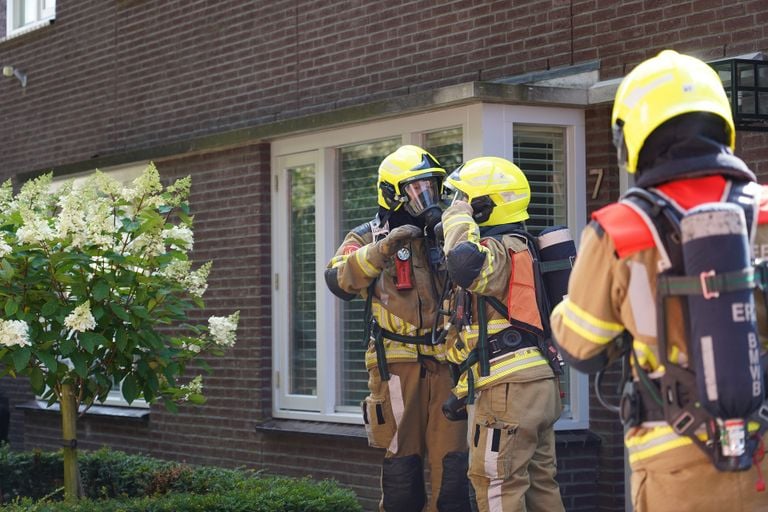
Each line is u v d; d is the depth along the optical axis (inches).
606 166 300.2
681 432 127.6
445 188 244.8
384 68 355.3
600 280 132.0
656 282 128.3
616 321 133.6
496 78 324.8
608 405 139.7
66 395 273.6
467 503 244.7
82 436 448.1
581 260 133.6
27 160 514.3
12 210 273.1
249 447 377.4
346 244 252.5
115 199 265.0
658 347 128.3
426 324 241.0
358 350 349.1
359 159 347.6
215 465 389.7
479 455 214.8
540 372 213.8
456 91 293.7
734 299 122.6
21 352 248.5
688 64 135.7
